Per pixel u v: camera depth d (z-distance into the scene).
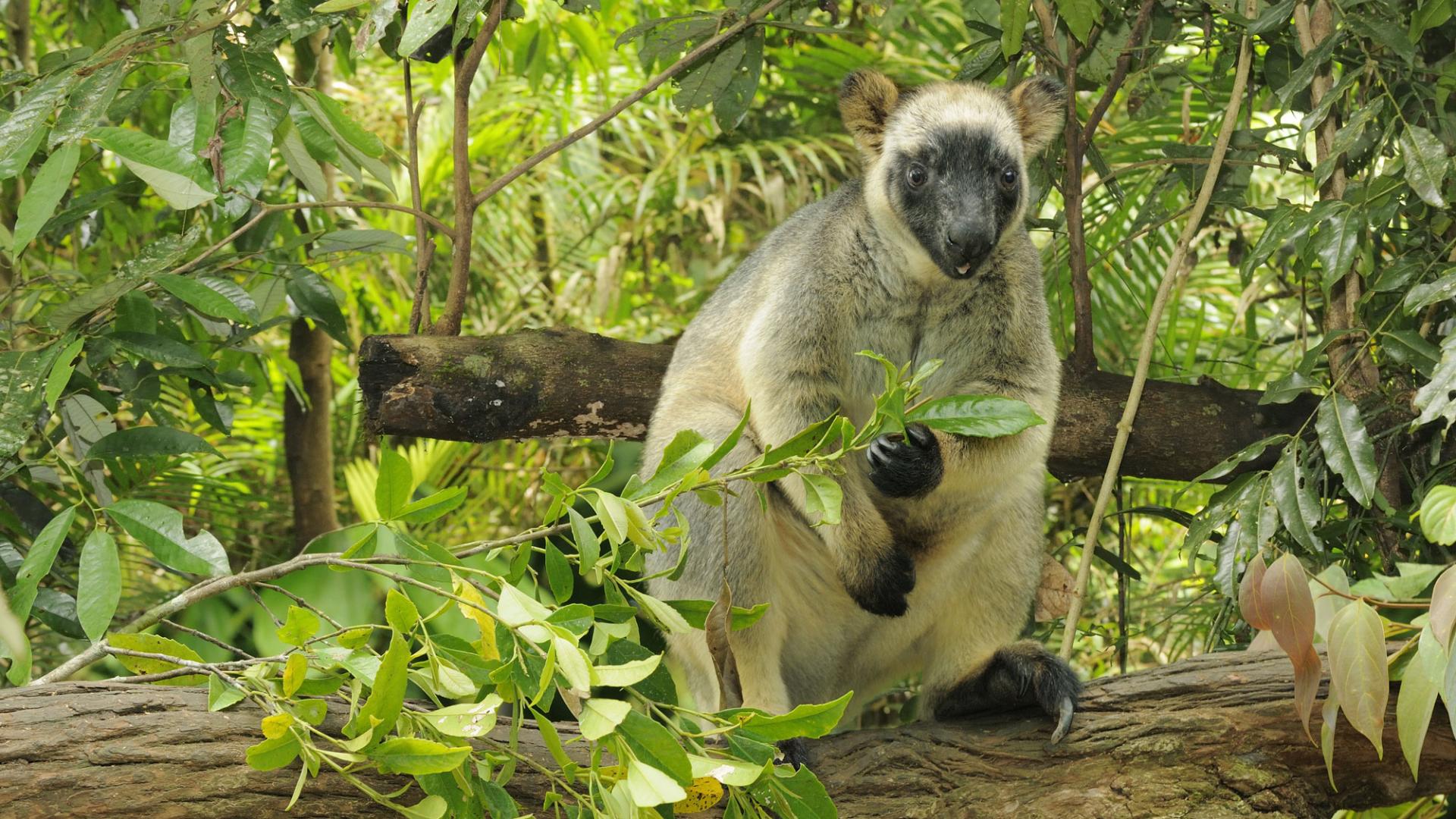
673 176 7.71
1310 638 2.94
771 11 4.70
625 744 2.57
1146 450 4.77
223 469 6.73
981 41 5.16
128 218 5.58
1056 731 3.25
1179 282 5.97
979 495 4.03
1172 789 3.15
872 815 3.26
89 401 4.31
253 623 5.07
